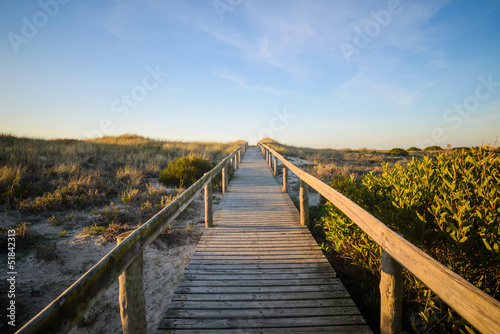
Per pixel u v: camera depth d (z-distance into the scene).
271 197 7.79
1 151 8.27
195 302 2.65
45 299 3.21
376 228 1.92
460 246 2.33
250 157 20.64
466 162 3.10
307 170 12.64
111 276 1.43
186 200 3.21
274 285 2.96
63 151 10.22
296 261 3.58
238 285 2.97
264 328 2.26
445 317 2.30
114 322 3.03
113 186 7.35
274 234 4.64
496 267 2.32
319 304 2.61
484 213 2.33
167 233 5.09
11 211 5.39
